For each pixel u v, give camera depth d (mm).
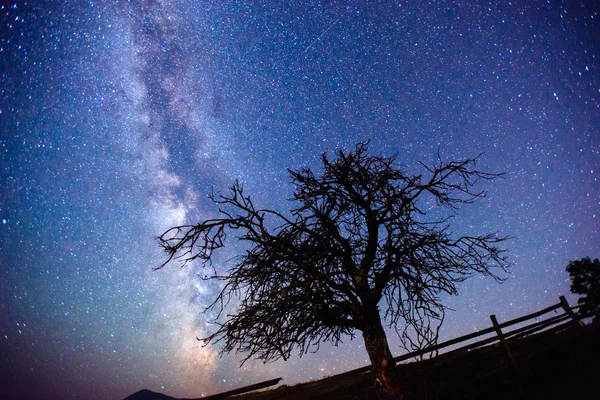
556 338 9844
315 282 5262
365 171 5812
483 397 7922
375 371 4934
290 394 8148
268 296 5309
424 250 5461
